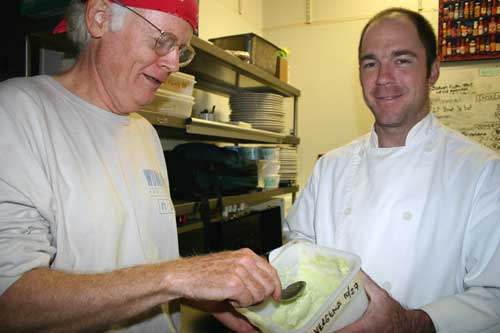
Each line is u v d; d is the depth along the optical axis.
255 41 2.29
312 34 3.31
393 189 1.06
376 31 1.10
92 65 0.89
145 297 0.61
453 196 0.98
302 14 3.34
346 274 0.67
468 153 1.03
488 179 0.94
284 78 2.72
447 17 2.81
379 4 3.07
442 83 2.88
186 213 1.59
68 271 0.67
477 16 2.73
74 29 0.87
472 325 0.81
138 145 1.02
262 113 2.33
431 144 1.09
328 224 1.21
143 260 0.89
